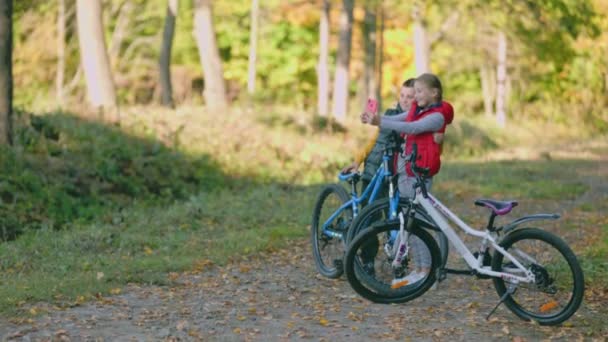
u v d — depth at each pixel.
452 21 31.95
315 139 23.28
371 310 7.45
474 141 32.16
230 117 22.17
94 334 6.51
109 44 44.84
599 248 10.20
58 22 41.97
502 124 44.25
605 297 7.91
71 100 19.97
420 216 7.58
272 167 20.12
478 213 14.35
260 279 8.74
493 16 25.36
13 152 14.49
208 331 6.66
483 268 7.07
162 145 18.66
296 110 25.98
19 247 10.52
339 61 30.98
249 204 14.00
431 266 7.41
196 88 45.81
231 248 10.28
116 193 15.57
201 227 12.10
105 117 18.61
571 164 26.36
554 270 6.94
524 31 25.64
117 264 9.20
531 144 39.16
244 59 45.97
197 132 20.14
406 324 6.98
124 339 6.39
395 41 44.97
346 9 30.89
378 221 7.42
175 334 6.53
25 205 13.38
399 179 7.71
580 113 51.06
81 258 9.66
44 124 16.39
